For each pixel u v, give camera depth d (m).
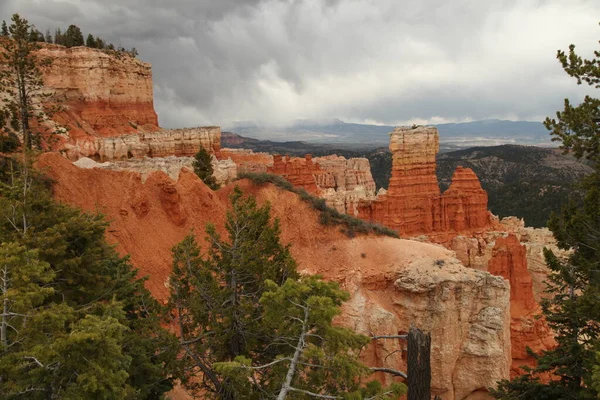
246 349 17.25
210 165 50.59
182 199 35.16
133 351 15.56
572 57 21.50
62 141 60.56
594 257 22.20
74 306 15.98
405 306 33.12
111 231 29.30
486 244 56.41
